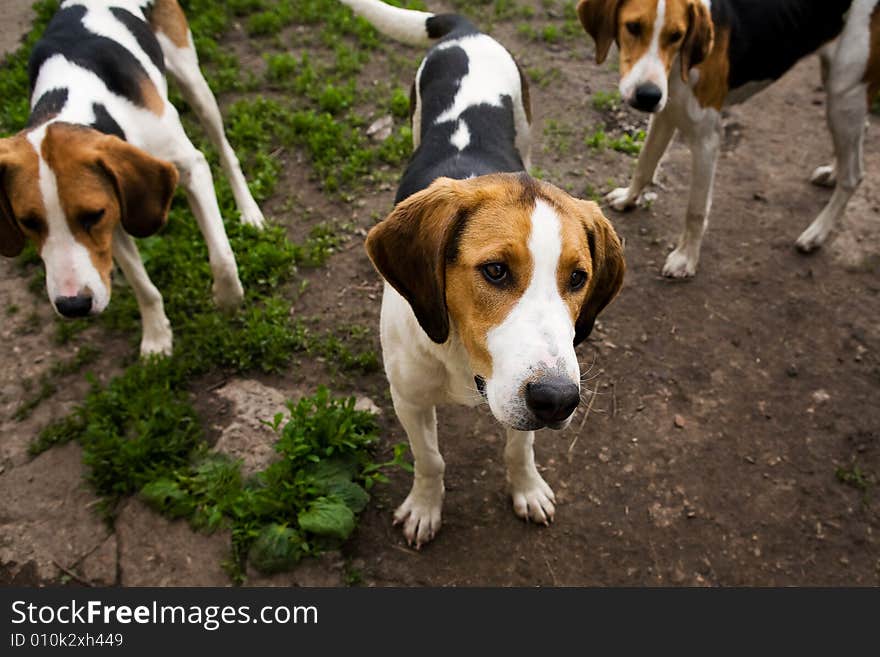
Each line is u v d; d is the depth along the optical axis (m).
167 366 1.27
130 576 1.07
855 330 1.37
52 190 1.05
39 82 1.23
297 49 1.97
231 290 1.35
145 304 1.28
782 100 1.86
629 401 1.27
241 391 1.27
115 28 1.29
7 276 1.42
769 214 1.58
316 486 1.12
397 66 1.91
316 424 1.16
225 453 1.18
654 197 1.60
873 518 1.13
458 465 1.19
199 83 1.45
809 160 1.70
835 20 1.34
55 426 1.21
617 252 0.88
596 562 1.10
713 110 1.31
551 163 1.67
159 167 1.15
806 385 1.29
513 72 1.27
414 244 0.83
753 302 1.41
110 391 1.24
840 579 1.08
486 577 1.08
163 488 1.12
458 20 1.37
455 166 1.01
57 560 1.08
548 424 0.76
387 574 1.08
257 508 1.09
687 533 1.12
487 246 0.77
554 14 2.12
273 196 1.59
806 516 1.14
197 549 1.09
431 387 0.96
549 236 0.77
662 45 1.24
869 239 1.52
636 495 1.16
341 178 1.62
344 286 1.42
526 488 1.12
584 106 1.82
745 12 1.29
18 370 1.29
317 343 1.33
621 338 1.36
